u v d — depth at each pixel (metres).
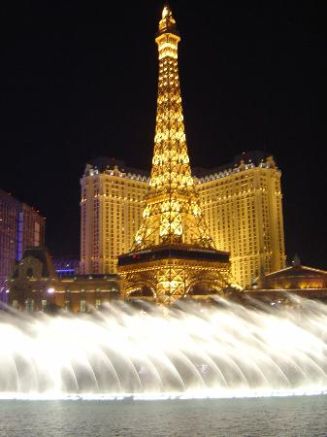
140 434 43.09
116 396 70.12
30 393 76.31
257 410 56.31
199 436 42.12
